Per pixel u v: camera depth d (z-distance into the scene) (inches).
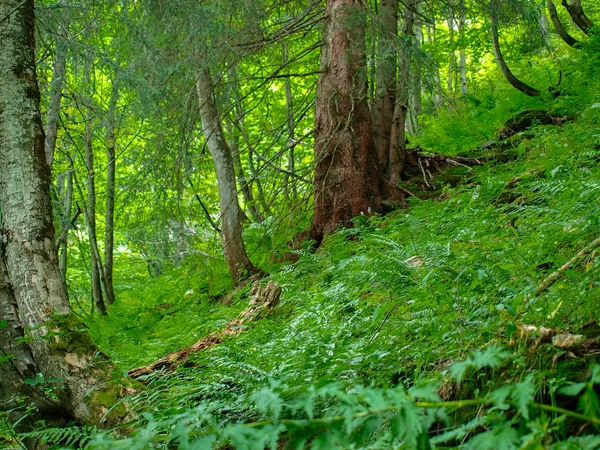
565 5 659.4
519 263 160.2
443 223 293.1
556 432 83.1
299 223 483.5
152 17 408.2
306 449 99.2
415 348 133.4
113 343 383.9
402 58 448.8
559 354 95.3
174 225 562.3
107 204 620.1
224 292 470.0
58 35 371.2
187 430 76.4
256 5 449.7
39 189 191.3
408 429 65.0
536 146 384.8
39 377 166.2
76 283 789.2
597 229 161.3
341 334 168.2
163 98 431.5
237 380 159.5
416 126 816.9
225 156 481.1
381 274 173.3
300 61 614.2
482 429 95.3
